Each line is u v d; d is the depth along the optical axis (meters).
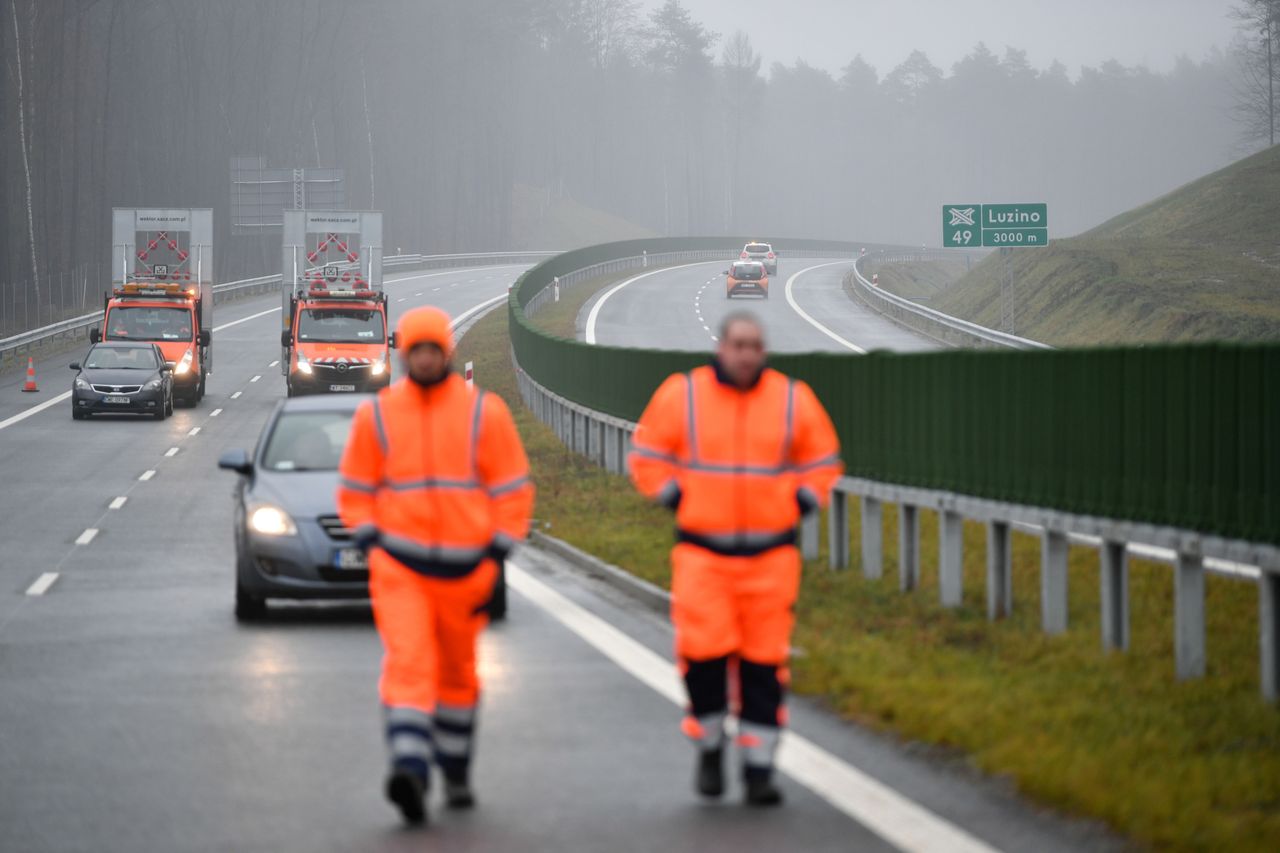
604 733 33.94
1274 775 28.09
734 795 28.52
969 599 51.16
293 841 25.83
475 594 27.47
